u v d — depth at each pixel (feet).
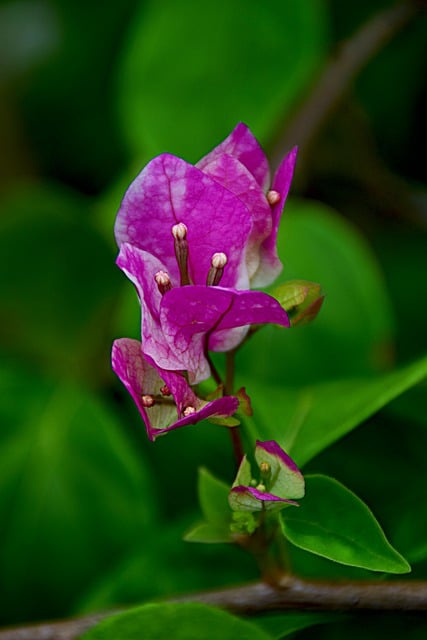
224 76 2.60
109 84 3.03
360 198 2.80
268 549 1.98
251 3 2.60
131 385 1.87
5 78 3.06
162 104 2.60
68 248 2.70
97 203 2.66
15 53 3.06
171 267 1.91
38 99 3.06
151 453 2.52
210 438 2.45
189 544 2.24
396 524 2.19
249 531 1.94
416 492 2.22
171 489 2.48
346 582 2.00
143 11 2.71
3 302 2.72
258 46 2.60
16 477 2.56
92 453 2.56
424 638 2.06
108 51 3.02
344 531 1.90
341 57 2.61
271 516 1.95
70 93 3.05
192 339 1.90
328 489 1.92
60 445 2.56
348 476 2.25
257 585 2.01
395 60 2.77
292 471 1.89
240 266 1.92
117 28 3.02
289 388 2.23
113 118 3.02
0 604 2.50
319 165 2.76
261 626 2.00
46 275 2.71
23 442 2.58
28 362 2.75
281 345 2.44
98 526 2.52
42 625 2.04
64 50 3.04
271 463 1.90
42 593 2.50
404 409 2.27
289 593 2.00
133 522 2.51
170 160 1.88
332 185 2.80
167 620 1.92
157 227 1.90
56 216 2.65
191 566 2.23
